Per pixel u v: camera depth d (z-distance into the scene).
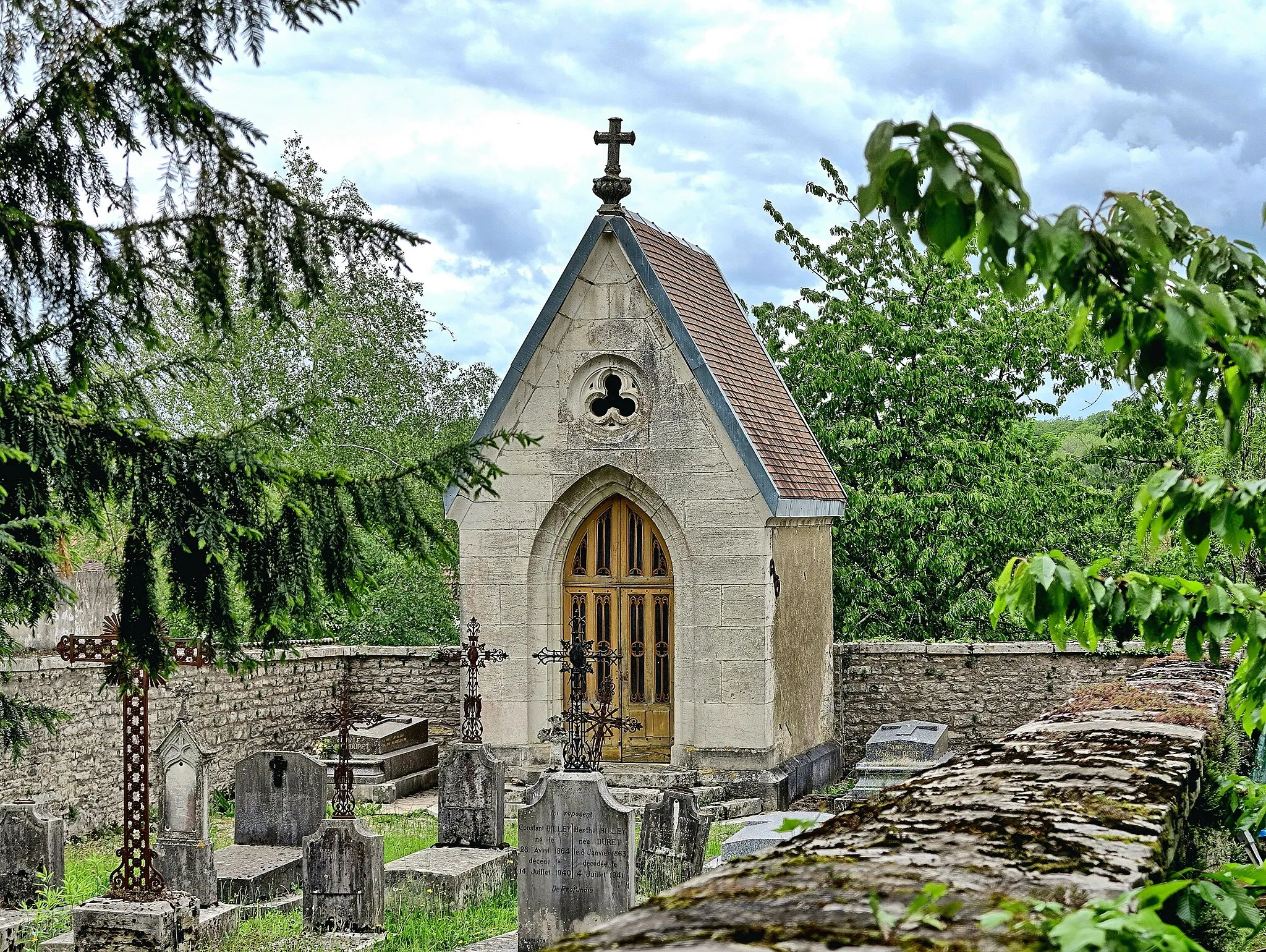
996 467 27.16
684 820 15.57
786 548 21.78
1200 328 4.14
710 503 20.81
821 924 2.92
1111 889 3.35
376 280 35.34
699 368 20.86
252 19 7.86
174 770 15.02
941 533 26.92
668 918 3.07
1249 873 4.53
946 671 23.94
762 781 20.38
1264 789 6.29
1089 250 4.12
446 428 38.41
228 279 8.58
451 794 17.12
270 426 9.66
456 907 15.37
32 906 14.73
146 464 9.20
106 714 19.11
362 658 25.05
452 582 31.16
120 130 8.13
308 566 9.36
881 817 4.35
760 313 30.09
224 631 9.58
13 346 8.62
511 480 21.70
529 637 21.77
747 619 20.67
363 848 14.13
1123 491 27.16
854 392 27.94
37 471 8.78
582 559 21.89
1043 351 28.20
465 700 19.45
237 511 9.30
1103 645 23.08
